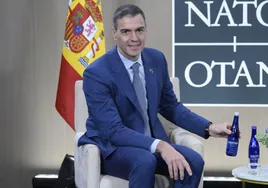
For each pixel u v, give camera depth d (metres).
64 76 4.16
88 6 4.12
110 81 2.96
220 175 4.51
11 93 4.52
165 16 4.45
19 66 4.49
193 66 4.47
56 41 4.47
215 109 4.48
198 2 4.44
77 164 3.15
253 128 3.30
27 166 4.57
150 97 3.04
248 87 4.46
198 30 4.45
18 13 4.46
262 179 3.01
